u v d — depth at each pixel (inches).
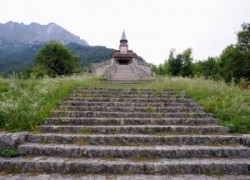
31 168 169.0
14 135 197.2
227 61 765.9
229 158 188.7
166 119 259.6
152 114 279.9
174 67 1054.4
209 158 188.5
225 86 413.1
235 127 243.9
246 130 240.7
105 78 786.2
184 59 1058.1
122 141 211.5
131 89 407.8
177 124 259.0
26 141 207.8
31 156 185.8
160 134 228.2
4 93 306.3
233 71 725.3
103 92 390.0
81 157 187.2
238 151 193.6
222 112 282.5
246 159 185.5
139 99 343.9
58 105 308.3
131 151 190.1
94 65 1598.2
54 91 349.7
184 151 191.2
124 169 169.5
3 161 170.7
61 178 155.8
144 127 235.3
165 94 386.6
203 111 302.4
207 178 159.2
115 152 189.8
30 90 349.1
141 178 158.2
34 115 245.6
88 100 338.3
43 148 190.4
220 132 238.1
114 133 232.5
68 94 361.4
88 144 208.1
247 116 267.9
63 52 1285.7
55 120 251.3
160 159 184.9
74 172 168.1
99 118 258.5
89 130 233.5
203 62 1144.8
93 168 169.2
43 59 1253.1
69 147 192.2
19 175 159.8
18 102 261.3
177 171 169.6
